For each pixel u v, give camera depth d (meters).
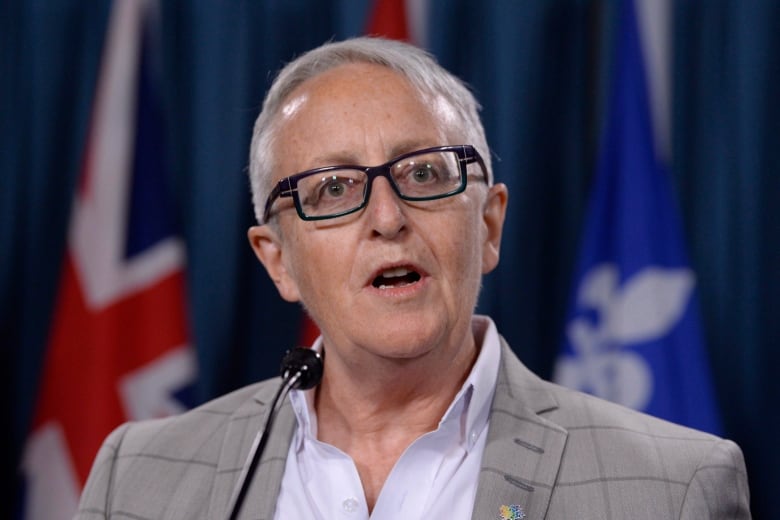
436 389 2.84
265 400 3.07
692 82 5.08
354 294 2.66
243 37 5.46
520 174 5.14
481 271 2.84
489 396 2.81
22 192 5.60
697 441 2.66
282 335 5.43
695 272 5.06
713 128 5.05
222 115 5.44
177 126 5.53
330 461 2.83
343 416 2.92
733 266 5.02
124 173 5.25
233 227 5.42
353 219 2.67
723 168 5.04
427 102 2.77
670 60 5.08
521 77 5.16
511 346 5.10
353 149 2.70
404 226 2.62
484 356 2.83
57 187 5.55
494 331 3.01
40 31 5.57
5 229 5.56
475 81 5.32
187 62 5.53
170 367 5.19
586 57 5.22
